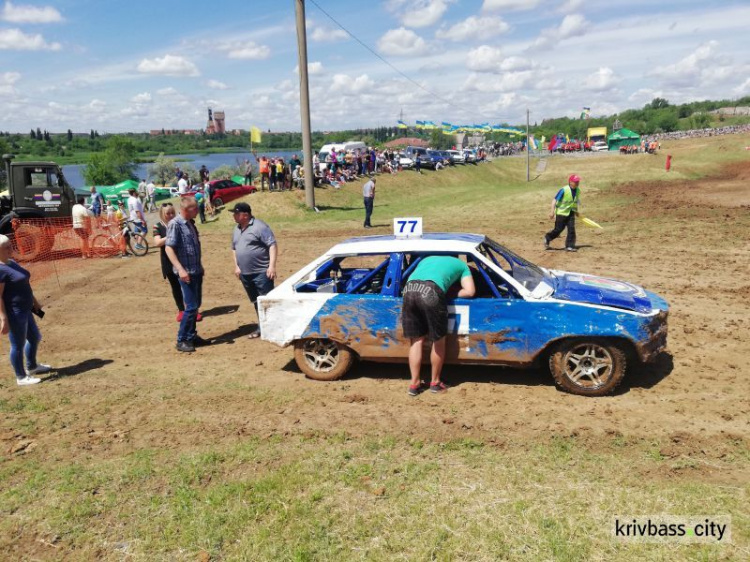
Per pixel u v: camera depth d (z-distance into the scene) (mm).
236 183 27719
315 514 3877
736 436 4691
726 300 9000
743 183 27875
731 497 3883
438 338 5559
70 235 16125
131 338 8469
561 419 5176
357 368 6781
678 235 14672
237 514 3918
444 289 5535
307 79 23922
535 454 4559
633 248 13562
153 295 11156
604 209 20750
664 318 5676
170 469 4570
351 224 21375
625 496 3936
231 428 5297
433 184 37875
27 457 4898
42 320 9602
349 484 4223
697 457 4438
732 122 164250
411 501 3980
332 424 5273
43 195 16766
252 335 8188
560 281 6160
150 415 5680
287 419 5438
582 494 3984
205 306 10227
